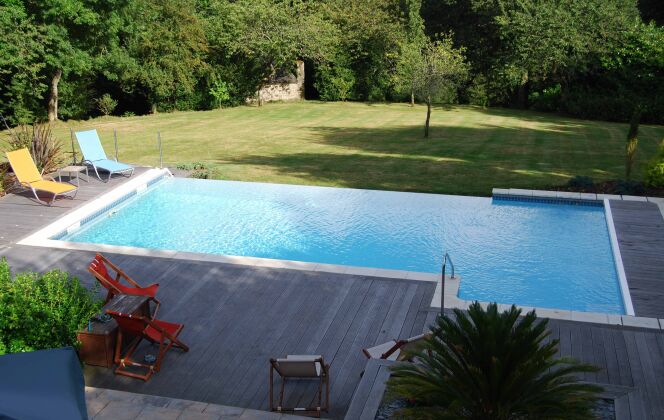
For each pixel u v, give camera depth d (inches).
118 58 1053.8
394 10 1344.7
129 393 230.7
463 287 397.1
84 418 155.7
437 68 847.7
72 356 175.9
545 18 1147.9
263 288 346.9
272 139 867.4
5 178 540.4
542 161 701.9
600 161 698.2
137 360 277.0
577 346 279.1
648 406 230.2
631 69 1100.5
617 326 297.9
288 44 1214.3
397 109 1214.9
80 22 954.1
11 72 967.6
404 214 526.9
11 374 164.4
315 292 341.4
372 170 666.2
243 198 569.9
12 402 154.3
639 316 315.6
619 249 410.9
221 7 1225.4
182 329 292.7
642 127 995.3
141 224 505.7
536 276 411.2
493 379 189.0
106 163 583.5
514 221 509.0
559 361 200.1
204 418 216.1
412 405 217.2
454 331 205.8
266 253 452.4
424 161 706.8
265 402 246.5
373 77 1332.4
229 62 1238.3
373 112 1165.7
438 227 498.9
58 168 590.6
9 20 904.3
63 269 372.5
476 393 193.6
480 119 1074.7
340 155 748.0
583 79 1171.3
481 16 1300.4
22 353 174.1
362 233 489.1
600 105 1094.4
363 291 342.3
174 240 473.7
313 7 1328.7
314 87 1368.1
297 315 316.2
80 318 279.3
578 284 398.6
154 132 932.0
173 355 279.9
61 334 270.5
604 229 489.4
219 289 346.0
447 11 1353.3
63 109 1083.3
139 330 268.4
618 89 1104.2
